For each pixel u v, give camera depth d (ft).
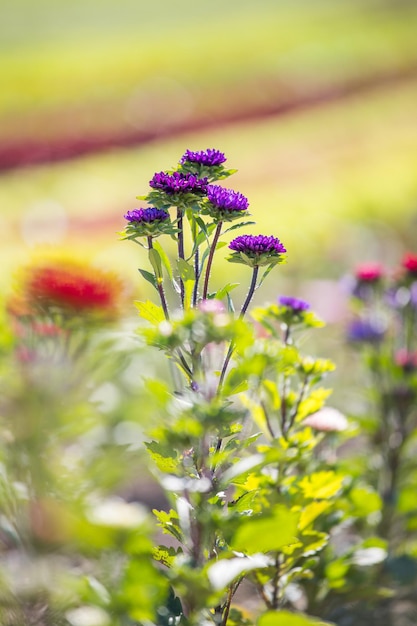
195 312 4.68
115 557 4.65
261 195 25.00
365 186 23.81
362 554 5.94
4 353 4.80
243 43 71.72
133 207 25.40
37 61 65.67
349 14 85.71
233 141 41.09
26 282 4.88
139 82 57.21
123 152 40.96
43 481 4.54
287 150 36.81
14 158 38.78
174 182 5.00
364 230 18.80
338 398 9.11
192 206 5.02
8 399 4.64
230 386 4.76
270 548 4.79
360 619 6.48
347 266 16.43
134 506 4.47
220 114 49.73
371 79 57.26
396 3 89.25
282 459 5.31
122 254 12.37
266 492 5.37
